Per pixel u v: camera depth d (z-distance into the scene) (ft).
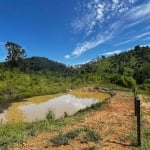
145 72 237.86
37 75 259.39
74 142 37.68
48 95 158.71
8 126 53.47
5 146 36.73
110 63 422.82
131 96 115.14
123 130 44.29
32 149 35.32
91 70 355.56
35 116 87.92
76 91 180.86
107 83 226.58
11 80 189.16
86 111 74.18
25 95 148.05
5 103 120.47
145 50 433.07
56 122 53.98
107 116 59.62
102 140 38.50
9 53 354.95
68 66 558.15
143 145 35.70
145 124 49.14
